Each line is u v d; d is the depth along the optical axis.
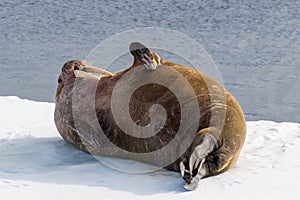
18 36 84.50
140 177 23.31
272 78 57.62
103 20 95.31
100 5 104.69
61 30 88.69
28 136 29.66
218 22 92.38
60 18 96.44
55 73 61.34
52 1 107.81
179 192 21.69
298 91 52.00
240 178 23.09
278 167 24.50
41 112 34.97
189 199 20.98
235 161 24.05
